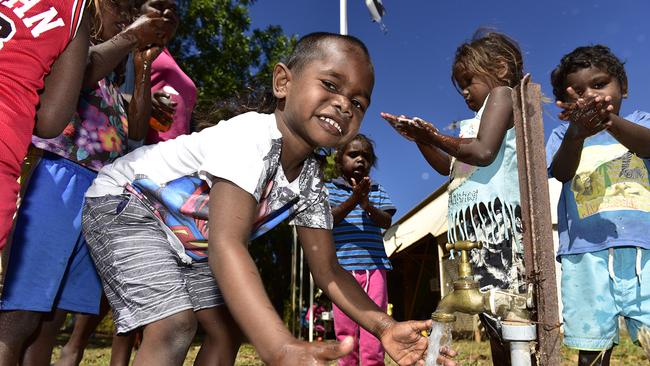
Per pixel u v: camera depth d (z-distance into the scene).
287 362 1.17
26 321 2.08
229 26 14.67
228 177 1.61
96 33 2.38
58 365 2.58
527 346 1.78
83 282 2.37
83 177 2.27
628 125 2.35
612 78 2.69
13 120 1.50
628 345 6.88
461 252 1.86
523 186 1.81
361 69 1.71
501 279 2.40
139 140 2.68
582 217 2.68
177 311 1.83
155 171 2.03
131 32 2.37
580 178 2.74
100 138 2.36
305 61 1.73
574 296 2.65
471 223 2.59
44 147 2.16
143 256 1.91
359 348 3.88
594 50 2.73
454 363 1.72
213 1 14.47
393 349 1.85
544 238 1.78
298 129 1.76
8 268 2.02
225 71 14.56
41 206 2.12
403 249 14.99
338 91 1.70
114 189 2.07
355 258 3.98
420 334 1.81
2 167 1.48
